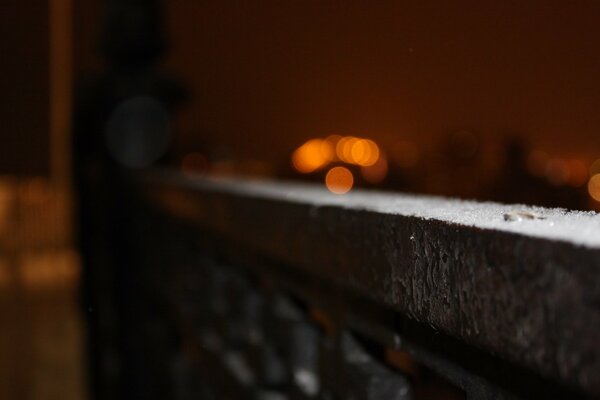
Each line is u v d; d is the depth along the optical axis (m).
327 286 2.53
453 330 1.45
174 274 5.57
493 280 1.30
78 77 9.27
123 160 8.66
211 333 4.39
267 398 3.32
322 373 2.60
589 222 1.37
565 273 1.12
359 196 2.77
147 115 8.84
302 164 20.27
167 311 5.87
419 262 1.62
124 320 7.71
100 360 8.96
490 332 1.31
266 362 3.35
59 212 18.91
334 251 2.21
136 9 9.09
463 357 1.59
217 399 4.23
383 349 2.36
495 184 20.38
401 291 1.72
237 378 3.74
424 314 1.59
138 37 9.02
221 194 3.77
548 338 1.16
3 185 19.02
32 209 18.95
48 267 17.75
